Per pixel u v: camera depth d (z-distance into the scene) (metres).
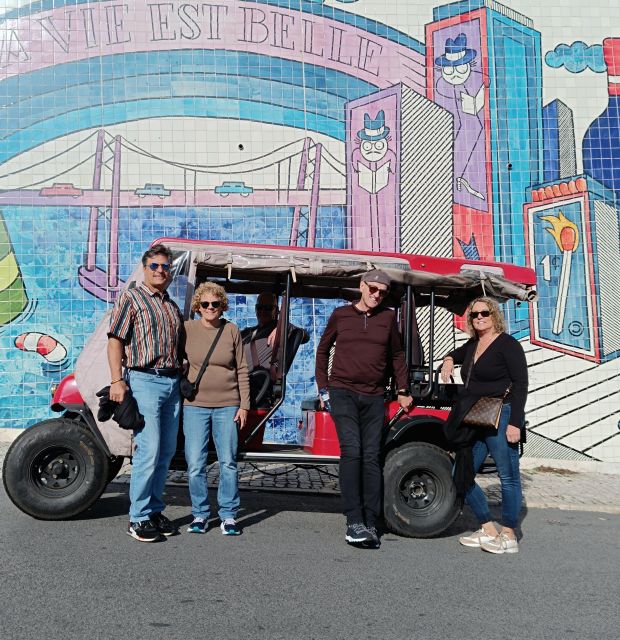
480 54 11.21
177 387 5.90
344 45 11.11
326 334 6.25
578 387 10.84
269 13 11.03
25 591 4.46
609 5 11.26
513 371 5.75
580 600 4.73
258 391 6.83
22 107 10.60
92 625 3.99
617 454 10.77
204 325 6.07
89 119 10.68
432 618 4.31
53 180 10.57
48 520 6.18
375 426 6.07
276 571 5.08
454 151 11.09
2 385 10.30
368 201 10.95
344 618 4.25
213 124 10.84
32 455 6.12
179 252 6.50
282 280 7.25
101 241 10.57
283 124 10.94
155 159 10.73
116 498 7.22
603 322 10.96
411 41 11.19
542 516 7.61
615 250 11.06
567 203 11.10
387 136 11.04
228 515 6.05
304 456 6.36
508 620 4.32
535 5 11.31
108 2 10.81
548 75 11.24
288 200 10.87
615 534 6.80
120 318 5.64
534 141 11.16
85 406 6.35
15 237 10.46
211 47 10.91
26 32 10.69
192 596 4.50
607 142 11.21
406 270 6.66
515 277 7.25
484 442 5.93
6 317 10.38
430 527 6.27
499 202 11.05
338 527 6.53
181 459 6.43
